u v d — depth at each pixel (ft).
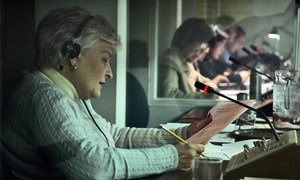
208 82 10.99
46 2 4.82
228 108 5.42
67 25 4.11
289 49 10.39
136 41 11.15
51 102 3.82
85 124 4.10
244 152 4.07
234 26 11.72
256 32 11.36
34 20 4.61
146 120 8.34
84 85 4.29
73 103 4.04
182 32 11.49
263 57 11.15
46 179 3.76
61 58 4.12
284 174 3.52
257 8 11.53
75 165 3.70
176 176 3.85
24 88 3.93
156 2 11.46
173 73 10.87
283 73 6.67
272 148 3.66
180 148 4.12
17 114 3.80
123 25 8.54
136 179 3.78
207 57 11.29
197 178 3.49
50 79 4.11
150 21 11.33
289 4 10.67
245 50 11.44
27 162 3.76
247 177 3.54
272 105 7.01
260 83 8.35
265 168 3.55
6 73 4.03
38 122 3.75
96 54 4.27
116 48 4.48
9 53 4.17
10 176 3.70
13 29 4.33
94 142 3.88
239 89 10.77
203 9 12.72
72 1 5.61
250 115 6.03
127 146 5.08
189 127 5.16
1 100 3.84
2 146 3.73
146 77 10.87
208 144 5.07
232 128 6.26
